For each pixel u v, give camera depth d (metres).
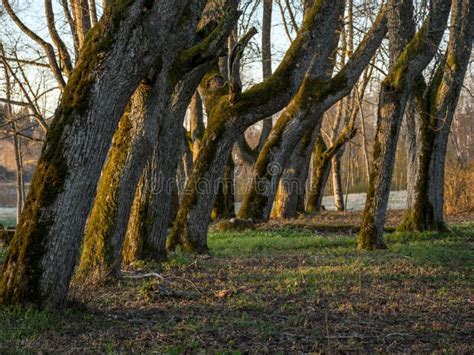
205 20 16.47
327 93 19.62
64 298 8.23
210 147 15.55
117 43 8.16
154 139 11.43
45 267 7.96
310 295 10.16
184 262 13.66
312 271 12.68
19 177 26.08
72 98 8.10
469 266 13.80
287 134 21.78
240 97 15.34
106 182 11.23
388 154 16.17
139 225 13.40
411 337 7.84
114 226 11.08
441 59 18.48
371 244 16.50
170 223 24.20
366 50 18.61
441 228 20.95
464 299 10.27
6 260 8.05
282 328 8.09
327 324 7.95
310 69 19.66
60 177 7.96
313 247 18.02
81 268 11.08
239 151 27.38
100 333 7.49
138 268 12.71
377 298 10.12
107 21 8.20
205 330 7.86
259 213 22.92
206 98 18.39
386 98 15.89
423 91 20.75
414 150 20.94
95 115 8.09
